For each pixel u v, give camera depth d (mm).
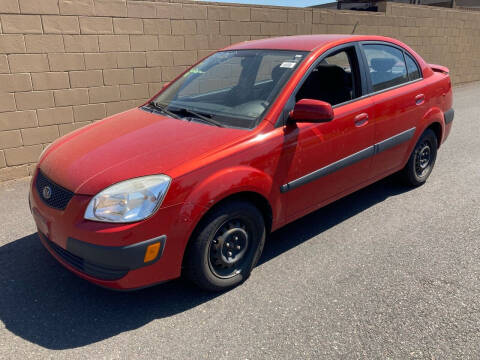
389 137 4031
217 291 3004
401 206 4367
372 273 3188
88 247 2500
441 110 4703
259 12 7340
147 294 3021
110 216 2465
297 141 3164
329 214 4234
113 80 5941
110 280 2559
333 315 2732
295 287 3049
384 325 2629
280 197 3168
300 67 3326
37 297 2984
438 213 4188
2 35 4922
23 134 5332
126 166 2641
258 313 2783
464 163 5695
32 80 5246
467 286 3000
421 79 4488
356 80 3754
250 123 3074
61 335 2611
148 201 2490
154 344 2525
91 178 2600
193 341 2543
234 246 2994
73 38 5445
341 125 3480
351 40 3797
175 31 6383
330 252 3514
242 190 2838
